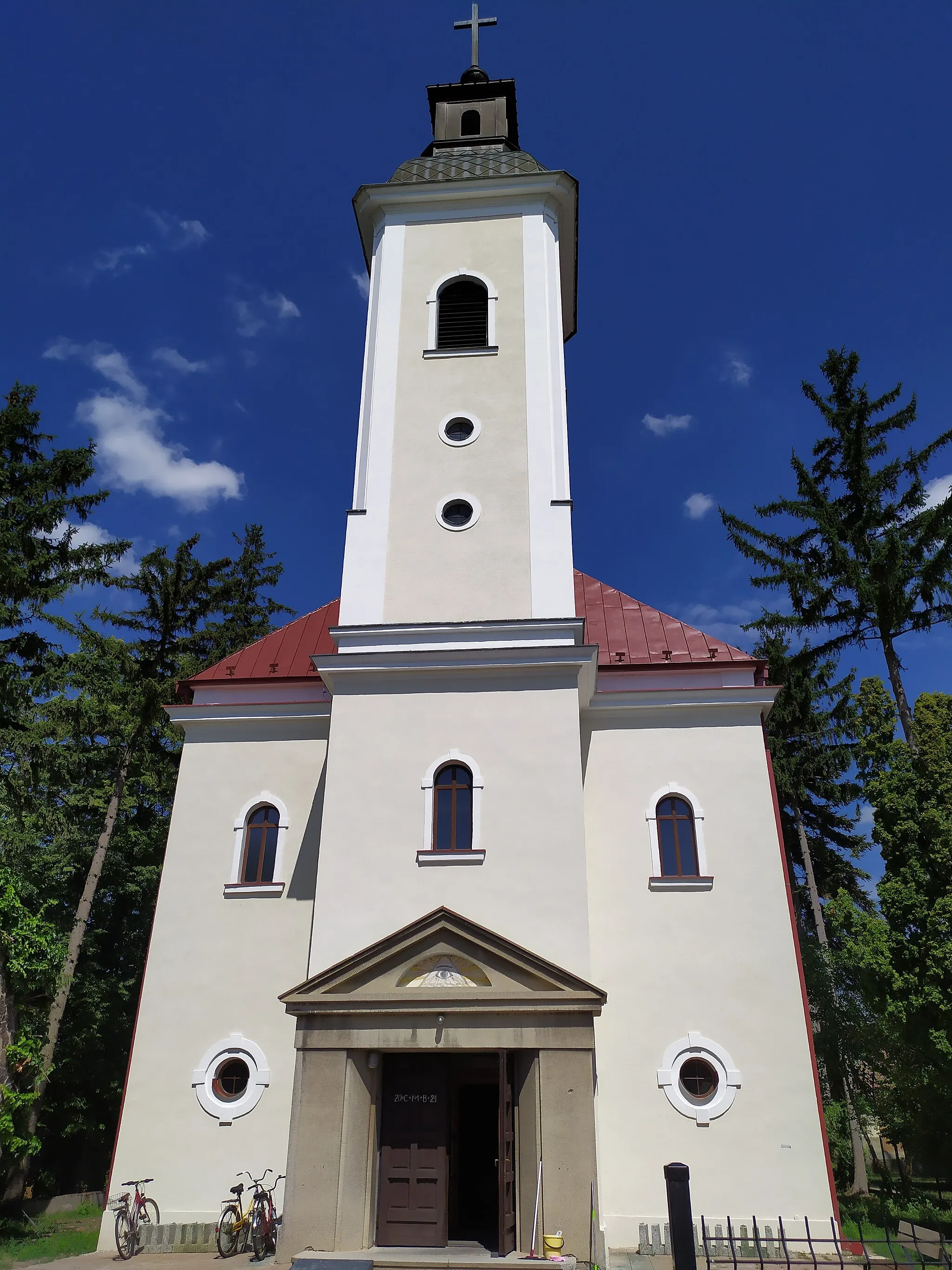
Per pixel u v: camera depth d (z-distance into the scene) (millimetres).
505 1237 11477
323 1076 12547
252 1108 15203
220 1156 14961
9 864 20312
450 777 15062
